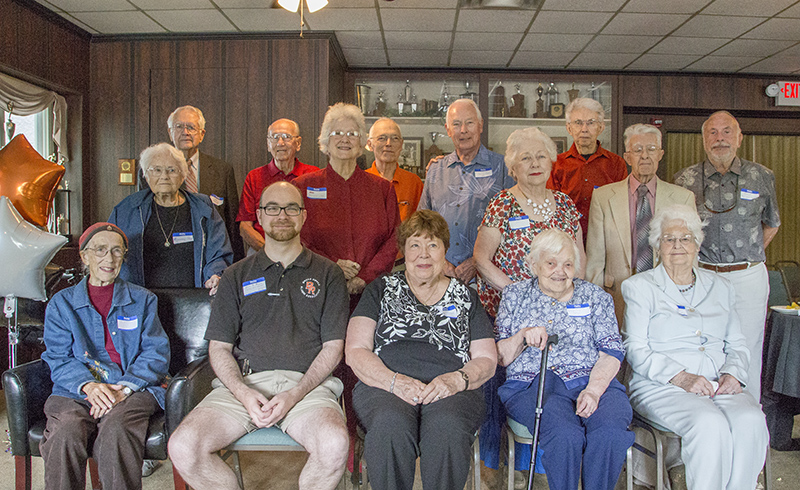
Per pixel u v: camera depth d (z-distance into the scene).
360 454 2.01
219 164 3.49
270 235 2.00
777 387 2.68
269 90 4.36
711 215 2.75
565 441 1.75
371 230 2.49
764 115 5.46
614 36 4.32
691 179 2.85
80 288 2.08
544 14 3.88
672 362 2.06
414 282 1.98
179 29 4.24
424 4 3.72
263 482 2.34
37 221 2.61
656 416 2.00
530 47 4.61
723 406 1.94
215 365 1.92
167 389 1.87
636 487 2.32
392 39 4.45
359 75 5.25
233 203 3.55
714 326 2.15
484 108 5.22
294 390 1.84
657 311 2.17
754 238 2.69
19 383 1.88
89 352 2.04
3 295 2.38
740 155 5.57
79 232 4.32
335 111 2.46
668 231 2.15
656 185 2.63
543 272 2.00
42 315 2.60
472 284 2.70
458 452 1.68
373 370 1.83
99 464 1.79
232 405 1.85
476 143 2.84
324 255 2.44
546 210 2.32
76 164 4.32
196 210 2.60
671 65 5.08
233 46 4.36
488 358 1.91
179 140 3.29
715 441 1.81
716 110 5.33
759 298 2.67
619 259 2.61
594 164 3.39
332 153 2.46
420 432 1.74
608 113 5.31
